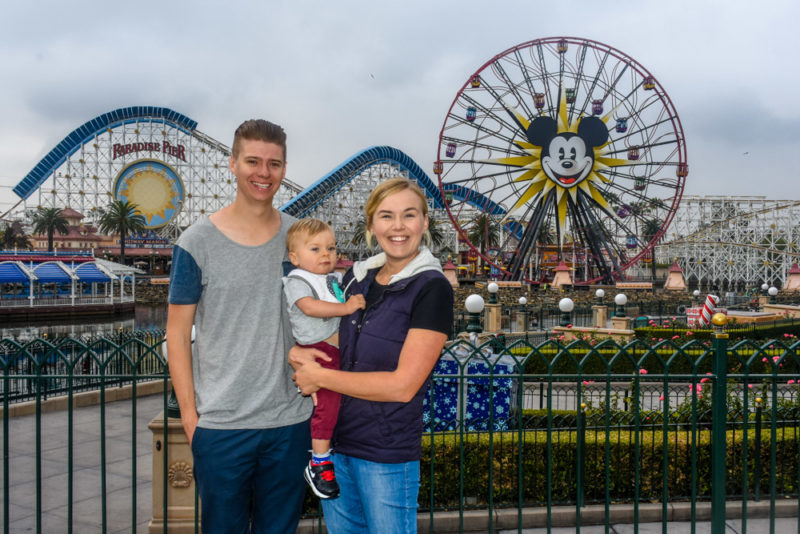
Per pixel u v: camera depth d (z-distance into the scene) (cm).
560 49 5456
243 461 365
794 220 10331
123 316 6144
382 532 335
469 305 1337
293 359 353
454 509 669
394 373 318
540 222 6178
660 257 11775
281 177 378
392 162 9238
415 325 321
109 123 9125
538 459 693
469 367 819
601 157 5797
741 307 4519
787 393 1173
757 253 10519
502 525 645
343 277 397
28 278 5612
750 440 720
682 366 1659
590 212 6128
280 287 380
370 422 337
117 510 720
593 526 648
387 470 337
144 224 9519
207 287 368
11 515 704
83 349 500
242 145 366
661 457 703
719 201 10912
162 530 612
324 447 354
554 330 2273
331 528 371
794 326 2662
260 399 365
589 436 726
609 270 6638
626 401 856
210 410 362
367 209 352
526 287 6412
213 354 369
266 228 386
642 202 6059
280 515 388
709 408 792
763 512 652
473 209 9362
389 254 342
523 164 5728
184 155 9706
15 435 1045
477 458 655
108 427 1107
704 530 632
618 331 2217
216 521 369
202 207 9706
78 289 7394
